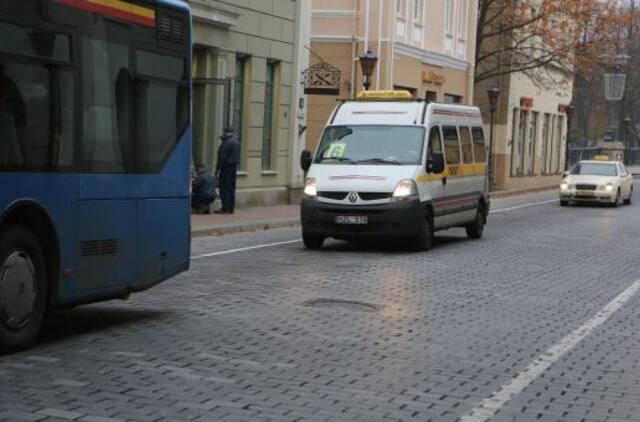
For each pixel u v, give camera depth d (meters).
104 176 9.39
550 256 18.83
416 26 39.38
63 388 7.29
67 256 8.91
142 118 10.02
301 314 11.11
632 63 75.00
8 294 8.23
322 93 30.31
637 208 37.50
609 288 14.52
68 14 8.81
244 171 27.59
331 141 18.88
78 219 9.03
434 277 14.88
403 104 19.41
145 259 10.14
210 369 8.14
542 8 45.69
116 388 7.36
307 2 30.39
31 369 7.86
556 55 46.38
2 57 8.00
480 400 7.47
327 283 13.74
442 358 9.00
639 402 7.59
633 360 9.27
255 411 6.89
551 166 63.44
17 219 8.34
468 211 21.05
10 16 8.08
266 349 9.07
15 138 8.18
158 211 10.34
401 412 7.02
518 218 30.11
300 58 30.16
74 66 8.89
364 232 17.61
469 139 21.41
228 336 9.63
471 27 45.94
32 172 8.39
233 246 18.55
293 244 19.34
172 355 8.62
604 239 23.19
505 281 14.80
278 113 29.39
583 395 7.77
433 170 18.67
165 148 10.44
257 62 27.81
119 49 9.60
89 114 9.14
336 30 36.44
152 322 10.28
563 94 64.38
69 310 10.98
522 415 7.09
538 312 11.99
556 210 34.97
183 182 10.81
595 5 45.97
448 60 43.03
